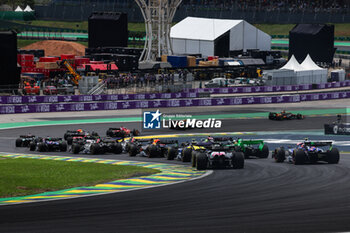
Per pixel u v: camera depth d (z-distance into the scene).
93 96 182.38
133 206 41.28
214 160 64.62
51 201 44.25
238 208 39.81
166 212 38.78
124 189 50.34
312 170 61.97
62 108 170.62
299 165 68.06
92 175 60.34
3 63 193.00
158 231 33.19
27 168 67.38
